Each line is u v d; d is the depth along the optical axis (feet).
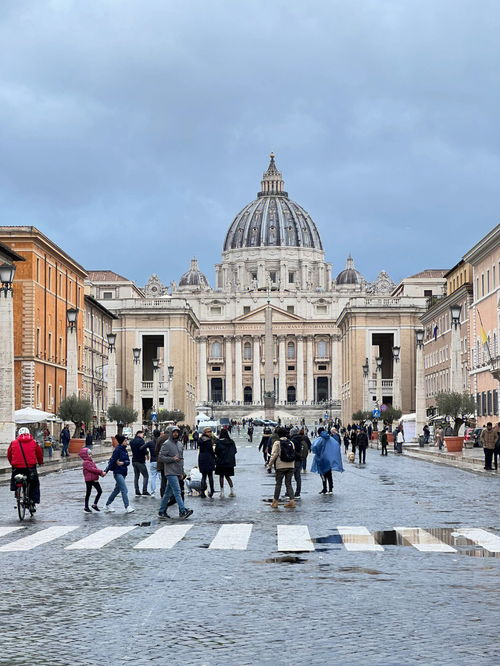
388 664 37.17
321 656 38.42
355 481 143.84
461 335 348.38
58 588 53.42
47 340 314.14
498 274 284.41
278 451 99.96
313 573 57.77
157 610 47.34
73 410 243.60
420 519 87.66
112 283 640.99
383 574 57.21
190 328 601.21
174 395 553.64
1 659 38.27
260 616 45.80
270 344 573.33
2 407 187.01
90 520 89.56
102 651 39.52
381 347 585.22
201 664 37.47
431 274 595.06
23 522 87.92
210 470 114.83
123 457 96.68
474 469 169.58
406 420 317.22
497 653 38.70
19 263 294.05
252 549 68.39
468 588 52.49
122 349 559.38
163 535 77.00
